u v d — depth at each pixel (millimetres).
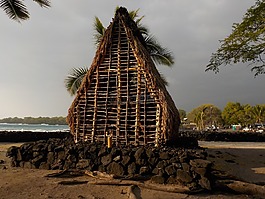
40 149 9977
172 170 7656
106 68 11992
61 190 7184
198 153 8578
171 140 11602
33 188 7328
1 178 8352
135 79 11492
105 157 8781
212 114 78625
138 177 8000
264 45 13625
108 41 12141
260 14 13109
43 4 12586
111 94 11656
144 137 10719
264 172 9805
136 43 11789
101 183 7734
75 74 17062
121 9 12836
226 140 30516
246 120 73250
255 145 23438
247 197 6824
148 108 11016
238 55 14719
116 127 11180
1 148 19547
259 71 15500
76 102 11930
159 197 6637
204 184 7156
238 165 11242
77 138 11625
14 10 12125
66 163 9344
